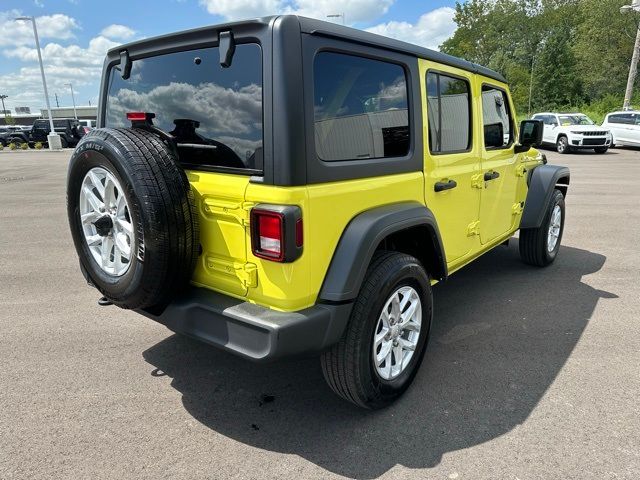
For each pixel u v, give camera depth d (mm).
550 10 63719
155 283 2357
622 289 4719
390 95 2754
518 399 2902
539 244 5172
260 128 2227
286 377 3205
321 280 2369
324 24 2289
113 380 3156
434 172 3143
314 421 2723
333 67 2359
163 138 2520
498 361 3355
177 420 2734
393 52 2738
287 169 2145
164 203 2256
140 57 2852
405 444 2518
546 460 2381
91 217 2658
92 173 2527
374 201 2615
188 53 2553
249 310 2309
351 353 2500
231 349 2318
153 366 3342
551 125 21547
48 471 2324
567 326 3900
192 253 2432
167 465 2371
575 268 5395
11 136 34500
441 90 3260
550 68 50062
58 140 29203
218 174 2414
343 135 2422
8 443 2527
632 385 3037
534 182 5004
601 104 38094
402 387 2863
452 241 3521
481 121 3834
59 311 4305
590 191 10625
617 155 19484
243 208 2293
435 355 3447
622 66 40312
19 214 8852
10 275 5316
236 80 2316
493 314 4148
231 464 2379
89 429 2646
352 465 2367
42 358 3445
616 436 2553
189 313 2461
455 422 2691
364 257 2402
